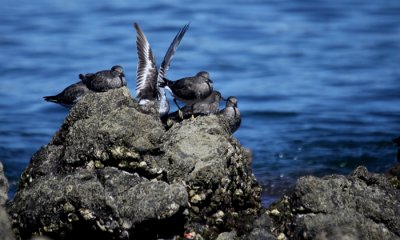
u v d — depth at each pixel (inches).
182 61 1240.2
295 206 506.6
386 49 1344.7
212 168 516.4
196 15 1550.2
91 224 479.2
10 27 1456.7
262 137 879.7
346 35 1444.4
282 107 1017.5
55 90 1098.1
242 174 541.0
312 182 507.5
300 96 1074.7
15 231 494.3
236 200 535.8
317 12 1606.8
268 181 714.2
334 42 1395.2
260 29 1471.5
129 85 1078.4
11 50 1304.1
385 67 1234.0
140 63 641.0
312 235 478.6
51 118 977.5
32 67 1203.2
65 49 1307.8
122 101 540.1
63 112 1002.1
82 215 477.4
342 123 940.6
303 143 850.1
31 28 1451.8
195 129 536.4
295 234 489.7
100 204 477.1
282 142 856.9
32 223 488.7
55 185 492.4
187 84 665.0
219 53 1296.8
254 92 1090.7
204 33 1425.9
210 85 671.8
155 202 478.9
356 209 503.5
